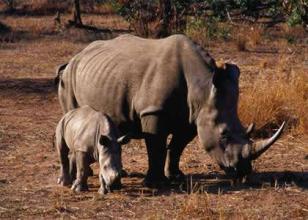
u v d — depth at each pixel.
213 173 20.16
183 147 19.19
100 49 19.73
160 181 18.52
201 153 22.44
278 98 26.28
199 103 17.91
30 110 29.61
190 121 18.22
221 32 48.88
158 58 18.38
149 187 18.48
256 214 16.61
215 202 17.39
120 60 18.80
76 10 59.47
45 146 23.45
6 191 18.44
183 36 18.62
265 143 17.23
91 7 76.38
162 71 18.17
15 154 22.36
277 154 22.36
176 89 18.06
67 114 18.62
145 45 18.94
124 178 19.72
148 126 18.20
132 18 51.50
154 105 18.09
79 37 53.31
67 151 18.80
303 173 20.17
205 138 17.83
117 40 19.72
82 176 18.11
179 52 18.28
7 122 27.19
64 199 17.62
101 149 17.09
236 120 17.72
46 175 19.95
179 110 18.19
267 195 17.97
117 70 18.70
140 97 18.28
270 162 21.45
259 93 26.66
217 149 17.69
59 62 42.47
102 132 17.38
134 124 18.77
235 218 16.17
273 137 17.20
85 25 60.72
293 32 51.53
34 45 49.75
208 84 17.83
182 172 19.83
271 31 52.69
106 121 17.50
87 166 17.98
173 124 18.39
